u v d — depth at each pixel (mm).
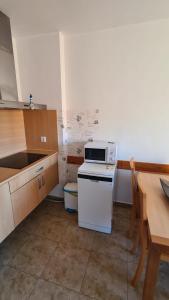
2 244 1835
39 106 2113
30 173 1892
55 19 1781
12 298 1322
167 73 1941
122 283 1431
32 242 1865
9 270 1543
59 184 2684
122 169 2385
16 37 2217
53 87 2283
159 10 1636
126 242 1861
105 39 2043
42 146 2582
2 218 1512
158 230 1035
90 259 1654
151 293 1131
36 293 1355
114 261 1633
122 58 2041
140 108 2125
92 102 2287
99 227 2006
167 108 2031
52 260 1645
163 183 1520
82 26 1942
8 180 1543
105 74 2148
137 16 1747
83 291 1369
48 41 2137
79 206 2010
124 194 2484
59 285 1414
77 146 2508
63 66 2258
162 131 2115
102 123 2320
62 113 2346
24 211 1836
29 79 2354
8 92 1775
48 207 2531
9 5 1516
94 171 1843
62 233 2000
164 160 2199
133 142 2256
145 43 1929
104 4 1525
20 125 2490
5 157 2250
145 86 2045
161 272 1516
